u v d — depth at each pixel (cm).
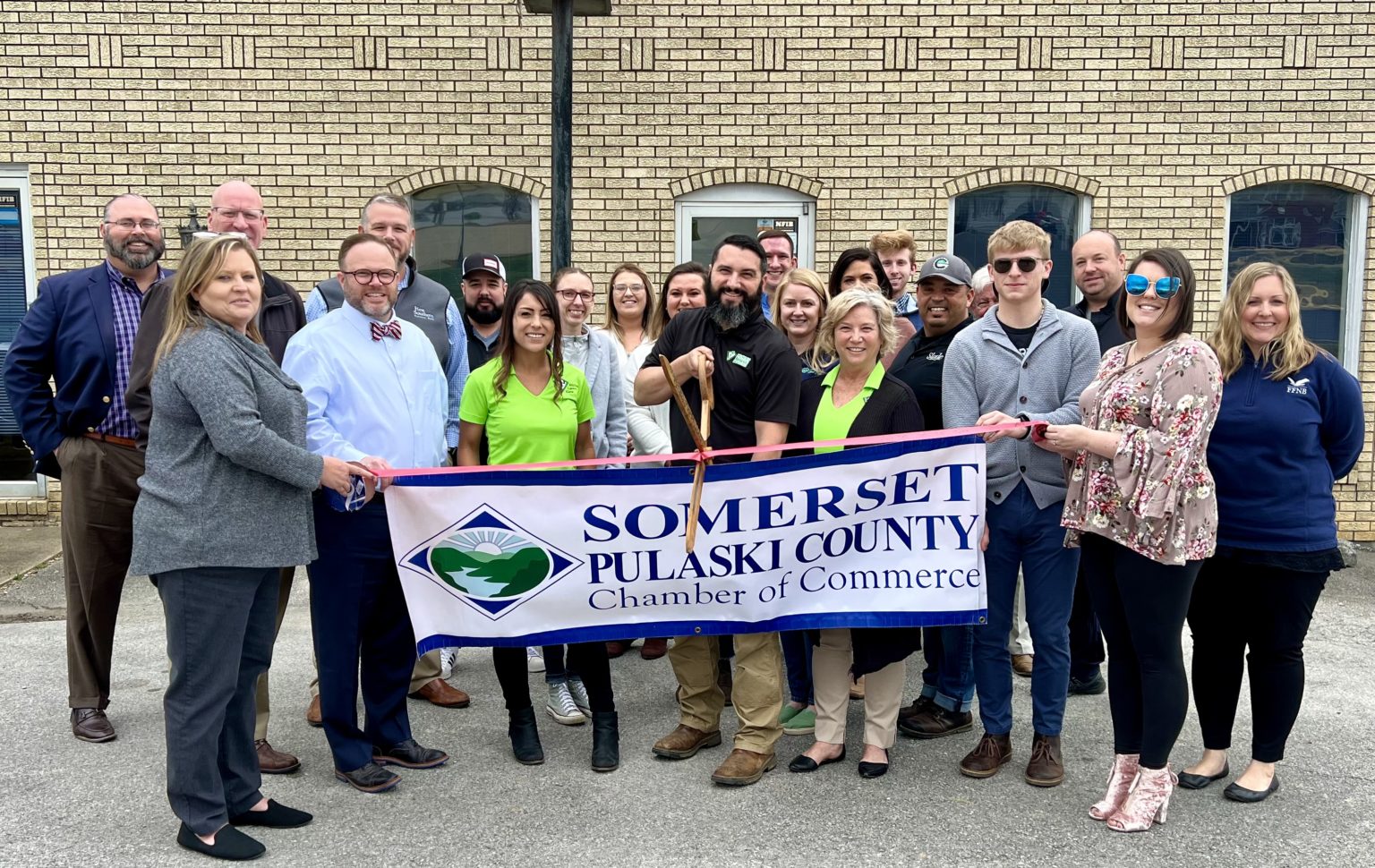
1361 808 371
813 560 381
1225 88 759
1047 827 357
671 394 408
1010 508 385
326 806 373
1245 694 481
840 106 761
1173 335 350
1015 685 507
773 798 379
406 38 752
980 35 754
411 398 384
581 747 428
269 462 315
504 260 787
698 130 762
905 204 768
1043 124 761
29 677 504
